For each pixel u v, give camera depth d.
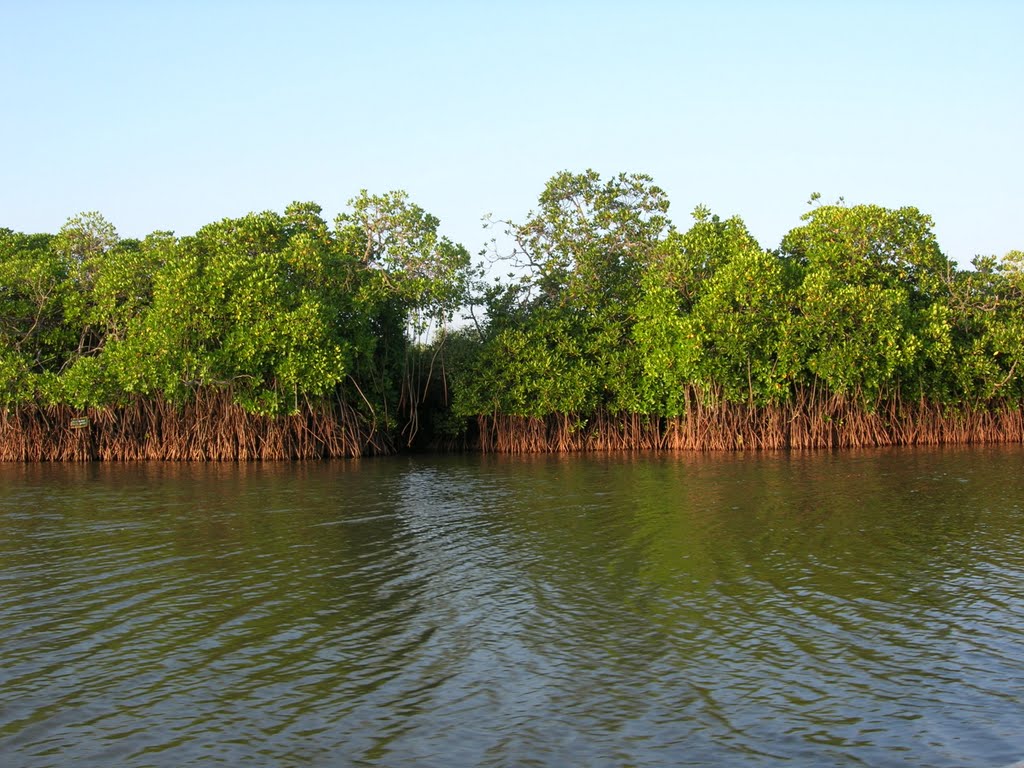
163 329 38.25
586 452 45.81
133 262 41.16
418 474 35.50
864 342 41.75
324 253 42.97
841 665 12.83
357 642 14.04
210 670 12.95
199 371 38.66
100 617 15.38
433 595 16.58
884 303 41.62
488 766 10.09
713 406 44.28
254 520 24.30
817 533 21.70
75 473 36.28
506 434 47.09
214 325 39.00
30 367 40.84
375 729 11.02
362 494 29.34
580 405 45.00
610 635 14.21
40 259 42.38
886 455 40.88
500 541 21.28
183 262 39.59
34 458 41.75
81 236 44.88
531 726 11.05
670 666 12.87
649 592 16.59
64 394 39.69
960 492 28.16
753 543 20.66
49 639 14.29
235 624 14.96
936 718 11.11
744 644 13.71
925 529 22.05
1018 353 45.69
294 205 45.47
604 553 19.84
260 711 11.56
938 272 46.97
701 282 44.09
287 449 42.25
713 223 45.16
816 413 45.44
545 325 45.97
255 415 41.78
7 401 39.56
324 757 10.34
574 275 48.19
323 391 40.75
